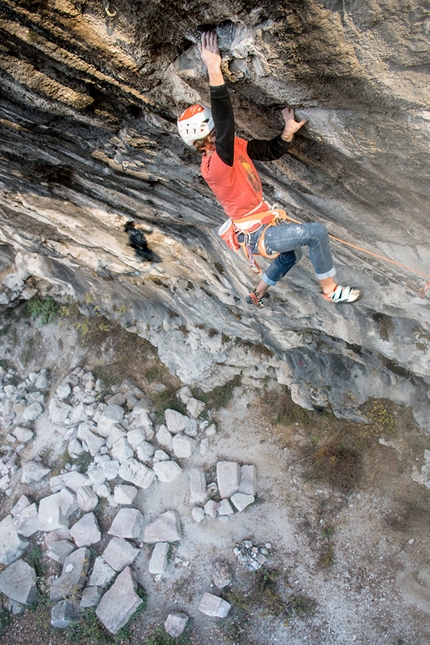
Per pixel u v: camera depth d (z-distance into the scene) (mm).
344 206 4625
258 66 3109
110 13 3086
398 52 2701
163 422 12688
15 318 14336
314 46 2812
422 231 4652
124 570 10852
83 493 12008
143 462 12227
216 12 2811
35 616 10969
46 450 13117
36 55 3555
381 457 10547
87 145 4891
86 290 12195
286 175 4379
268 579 10344
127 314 12266
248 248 3639
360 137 3479
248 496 11133
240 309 8945
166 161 4898
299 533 10656
